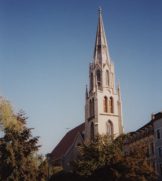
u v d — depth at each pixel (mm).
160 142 78125
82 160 64938
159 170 77750
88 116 125812
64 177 79938
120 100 125938
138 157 61531
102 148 64250
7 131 57375
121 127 122812
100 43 132250
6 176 55344
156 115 84000
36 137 59750
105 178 61250
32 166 57281
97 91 123375
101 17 138375
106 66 127938
